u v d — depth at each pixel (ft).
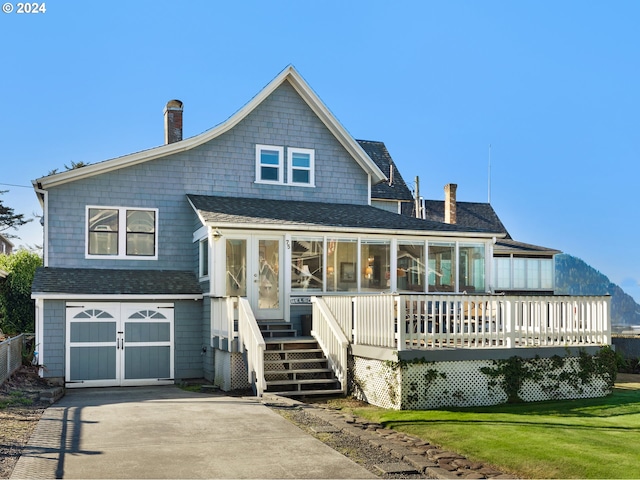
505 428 34.86
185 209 67.31
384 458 28.45
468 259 65.82
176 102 75.41
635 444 30.89
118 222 65.05
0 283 86.69
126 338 62.08
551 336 47.70
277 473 25.79
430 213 128.47
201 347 64.28
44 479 24.36
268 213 62.85
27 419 36.24
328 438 31.76
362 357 47.29
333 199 72.69
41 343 59.41
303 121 72.02
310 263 61.87
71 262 63.31
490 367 44.86
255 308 60.18
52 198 63.16
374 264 63.52
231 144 69.15
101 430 33.55
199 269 64.75
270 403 43.21
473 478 25.75
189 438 31.73
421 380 42.75
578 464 27.20
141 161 65.67
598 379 48.16
